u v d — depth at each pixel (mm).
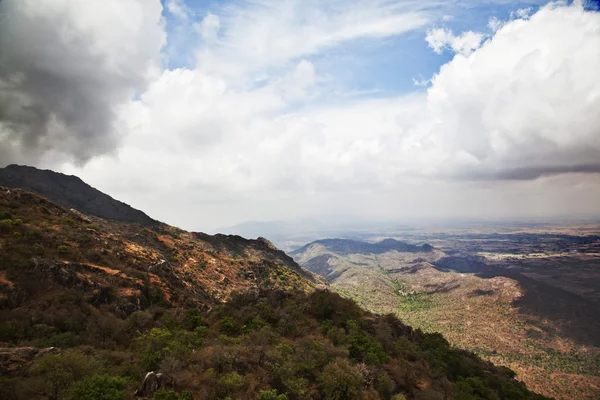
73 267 59312
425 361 64812
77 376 31500
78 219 87125
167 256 127375
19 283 50219
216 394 33688
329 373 41188
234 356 40062
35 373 30672
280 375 38781
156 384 32094
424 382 55281
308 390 38969
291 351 46844
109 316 52625
